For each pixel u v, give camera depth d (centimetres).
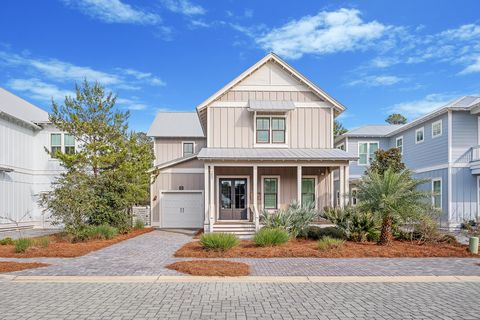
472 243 1140
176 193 2203
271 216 1534
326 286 746
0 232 1911
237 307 603
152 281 779
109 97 1892
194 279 794
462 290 718
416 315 568
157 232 1873
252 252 1106
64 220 1420
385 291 709
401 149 2620
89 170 1877
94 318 549
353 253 1105
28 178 2212
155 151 2755
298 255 1082
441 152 2070
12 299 648
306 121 1917
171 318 549
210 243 1129
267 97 1922
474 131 1991
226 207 1944
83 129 1816
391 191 1259
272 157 1661
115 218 1664
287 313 574
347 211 1427
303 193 1961
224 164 1695
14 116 2000
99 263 970
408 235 1378
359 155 2842
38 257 1058
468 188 1967
